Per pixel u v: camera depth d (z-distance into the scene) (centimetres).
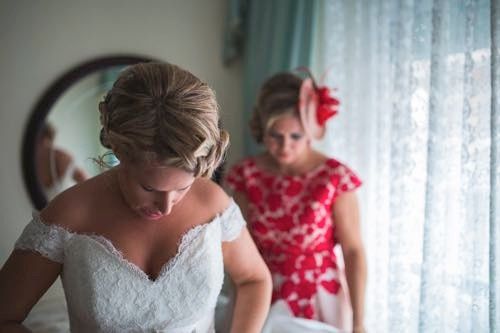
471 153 130
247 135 221
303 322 143
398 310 148
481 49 129
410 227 147
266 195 158
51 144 187
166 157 79
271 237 156
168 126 77
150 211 94
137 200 91
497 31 122
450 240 139
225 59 225
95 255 97
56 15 189
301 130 152
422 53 144
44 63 187
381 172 163
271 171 162
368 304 171
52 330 156
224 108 230
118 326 100
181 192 92
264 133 158
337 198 154
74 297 100
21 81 184
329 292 152
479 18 129
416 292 147
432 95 137
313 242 152
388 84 162
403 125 149
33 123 184
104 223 100
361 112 176
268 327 143
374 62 170
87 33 195
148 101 78
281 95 152
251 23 217
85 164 192
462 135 133
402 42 150
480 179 129
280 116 150
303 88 150
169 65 85
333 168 154
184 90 80
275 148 155
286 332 141
